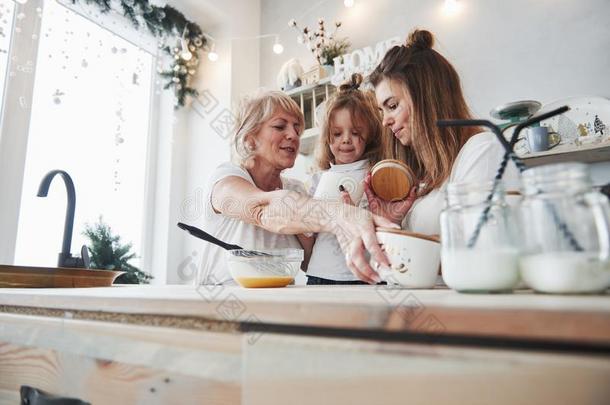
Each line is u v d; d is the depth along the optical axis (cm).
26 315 58
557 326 24
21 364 58
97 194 214
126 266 194
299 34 260
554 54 175
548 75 175
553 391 24
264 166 132
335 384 30
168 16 234
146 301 43
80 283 97
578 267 37
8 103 175
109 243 192
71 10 203
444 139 105
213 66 263
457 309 27
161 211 247
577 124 162
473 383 26
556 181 40
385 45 216
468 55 196
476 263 42
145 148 248
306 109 234
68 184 118
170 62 248
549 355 24
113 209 223
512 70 184
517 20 186
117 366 47
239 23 266
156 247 244
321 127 142
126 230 231
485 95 189
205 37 263
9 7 179
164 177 250
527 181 42
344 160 131
